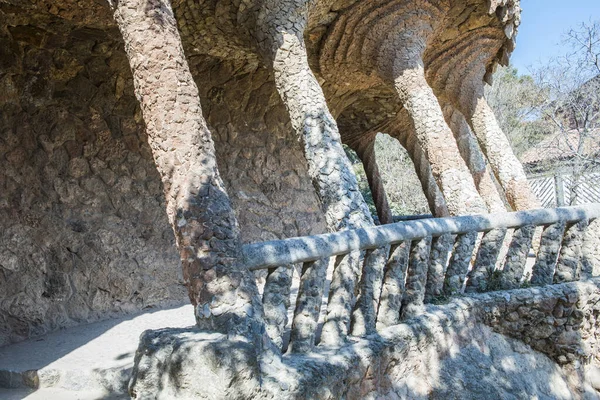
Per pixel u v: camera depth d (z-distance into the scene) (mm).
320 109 4395
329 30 5656
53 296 4785
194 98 2920
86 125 5277
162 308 5508
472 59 6574
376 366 3027
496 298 4129
